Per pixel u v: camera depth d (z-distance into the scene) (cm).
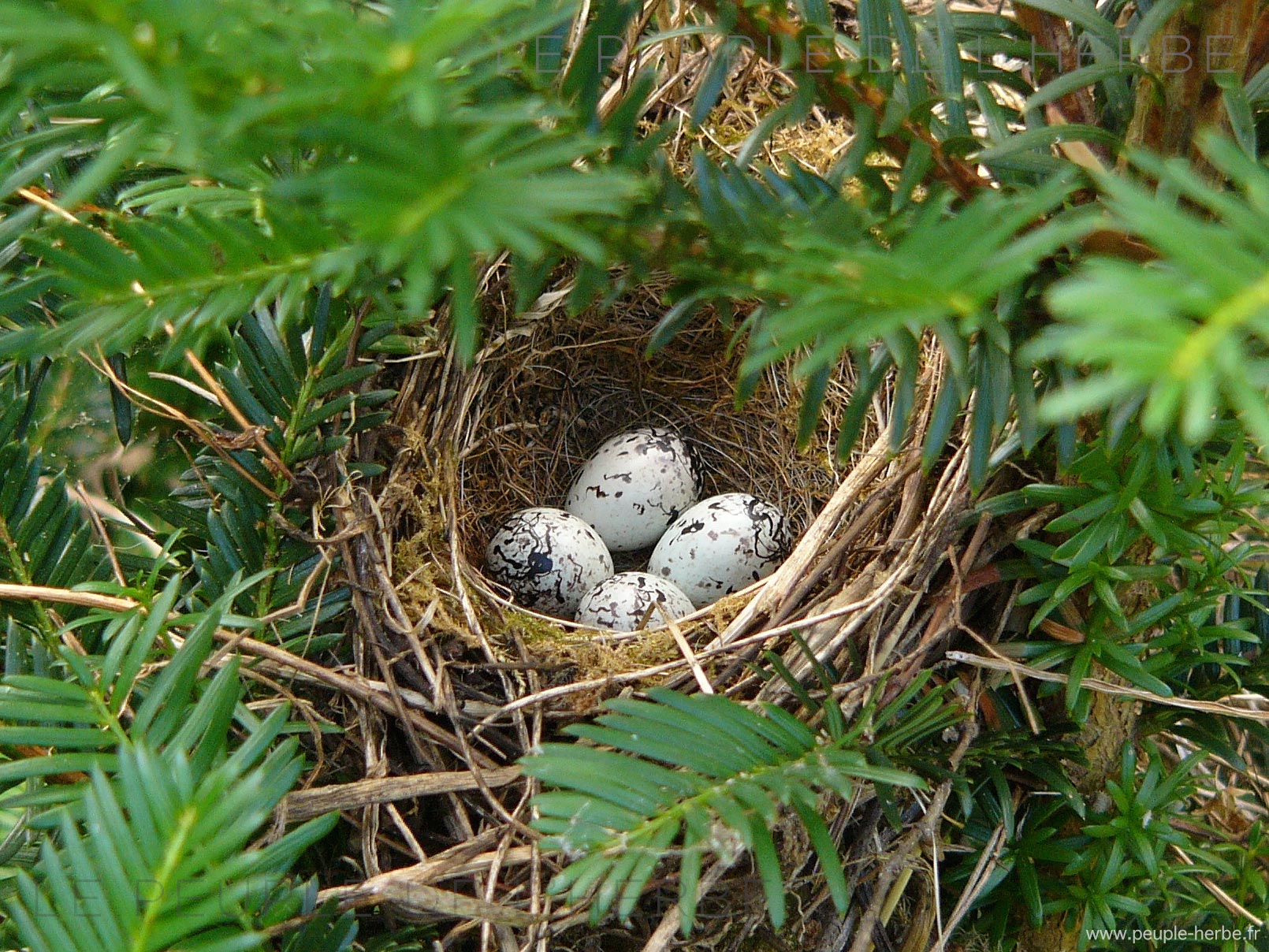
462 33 7
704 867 19
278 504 19
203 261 9
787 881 19
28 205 15
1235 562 18
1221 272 6
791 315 8
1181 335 5
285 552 19
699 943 19
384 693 19
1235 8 14
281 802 17
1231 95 14
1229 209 6
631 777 13
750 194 13
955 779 18
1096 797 19
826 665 19
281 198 8
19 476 18
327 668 19
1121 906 19
